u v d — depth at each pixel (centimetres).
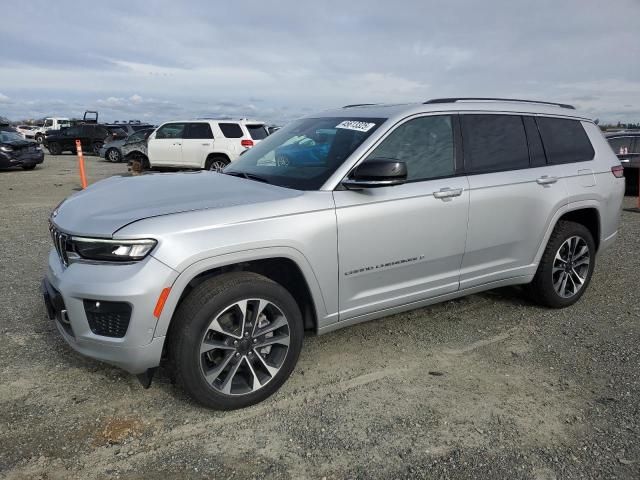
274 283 312
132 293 270
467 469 260
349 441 282
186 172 419
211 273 311
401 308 378
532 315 458
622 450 274
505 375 354
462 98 420
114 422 297
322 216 324
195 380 290
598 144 493
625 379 348
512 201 412
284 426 295
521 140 435
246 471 259
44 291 324
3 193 1230
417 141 376
